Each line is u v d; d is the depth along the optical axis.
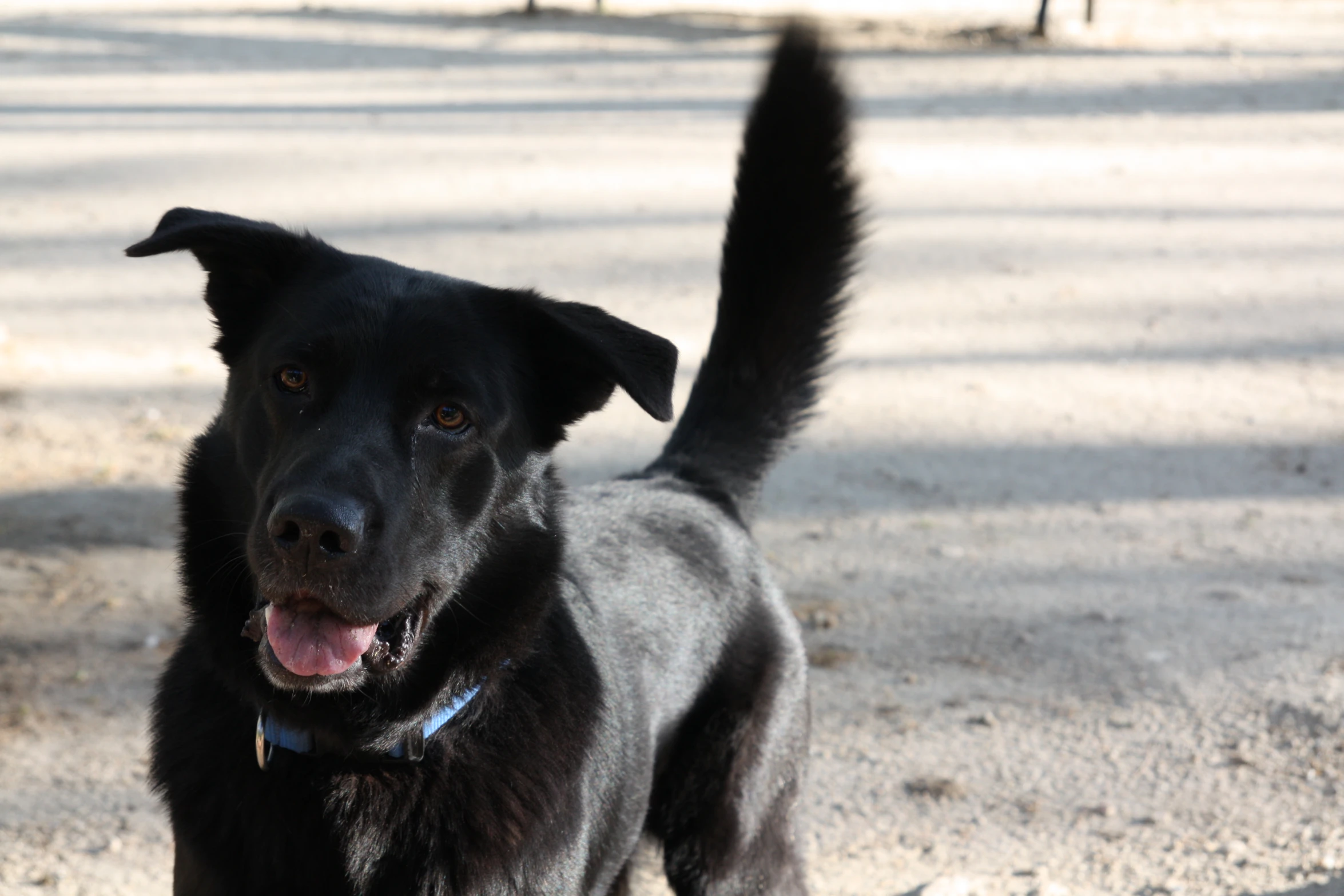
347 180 12.87
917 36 23.09
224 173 13.12
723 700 3.54
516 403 2.88
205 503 2.81
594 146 14.80
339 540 2.39
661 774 3.55
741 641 3.61
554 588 2.94
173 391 7.60
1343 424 7.45
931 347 8.66
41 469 6.49
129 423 7.11
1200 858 3.82
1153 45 22.67
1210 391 7.96
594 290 9.34
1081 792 4.21
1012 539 6.08
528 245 10.55
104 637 4.99
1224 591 5.54
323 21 26.44
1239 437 7.29
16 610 5.14
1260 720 4.57
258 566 2.46
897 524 6.25
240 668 2.70
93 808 4.01
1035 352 8.57
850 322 6.17
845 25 24.16
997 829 4.04
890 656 5.05
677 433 4.04
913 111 16.92
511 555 2.87
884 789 4.26
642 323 8.64
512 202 12.09
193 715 2.78
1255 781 4.23
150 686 4.68
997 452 7.10
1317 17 27.33
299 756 2.72
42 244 10.62
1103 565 5.82
